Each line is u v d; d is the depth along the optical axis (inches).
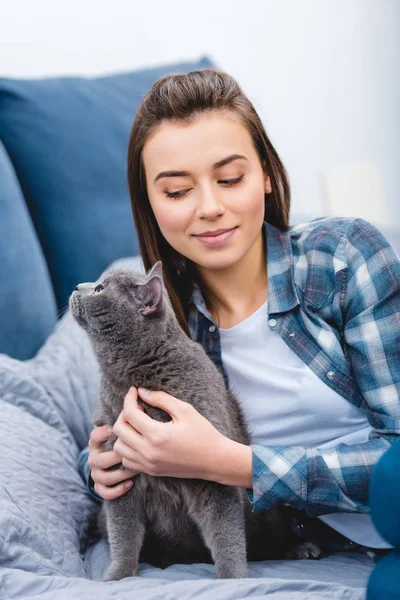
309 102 140.8
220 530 55.2
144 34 122.4
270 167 64.1
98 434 59.8
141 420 53.9
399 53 151.8
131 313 57.5
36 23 112.5
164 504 58.8
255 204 59.1
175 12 125.3
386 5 148.9
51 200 102.3
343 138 146.0
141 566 60.3
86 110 106.0
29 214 103.3
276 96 136.9
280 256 64.1
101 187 104.6
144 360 57.5
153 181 59.7
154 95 60.5
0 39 109.3
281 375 63.0
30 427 70.2
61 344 85.7
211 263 60.1
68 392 80.0
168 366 57.3
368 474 55.8
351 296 61.1
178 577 55.0
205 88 58.9
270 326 62.9
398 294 60.2
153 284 56.6
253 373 63.6
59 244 102.6
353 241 62.4
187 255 61.2
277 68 136.5
